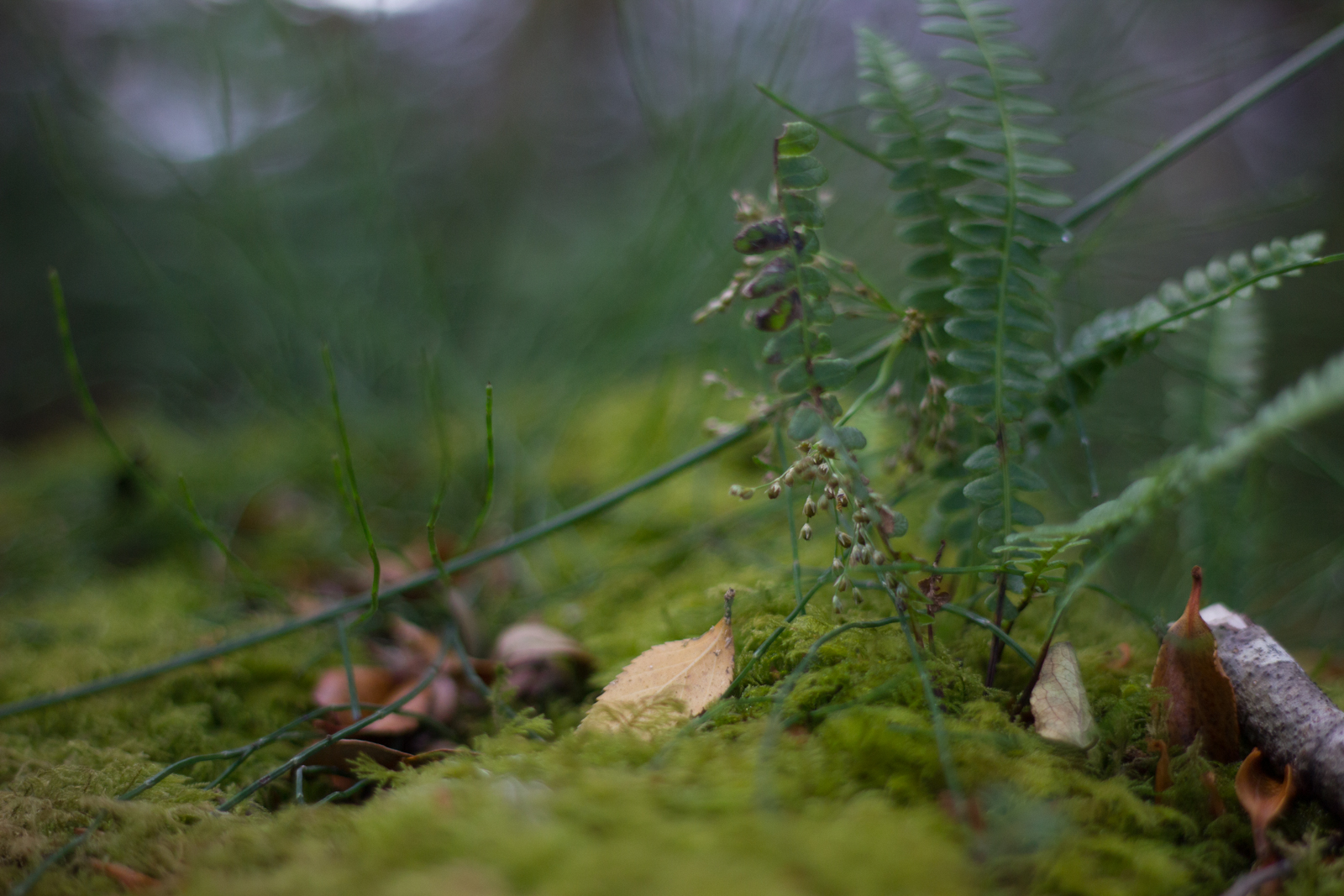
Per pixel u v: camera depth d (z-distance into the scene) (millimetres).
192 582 411
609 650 323
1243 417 345
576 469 477
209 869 248
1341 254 277
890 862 233
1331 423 503
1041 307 295
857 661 278
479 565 391
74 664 347
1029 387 284
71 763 296
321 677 332
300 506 476
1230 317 352
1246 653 271
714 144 447
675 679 280
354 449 524
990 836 245
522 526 419
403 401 538
